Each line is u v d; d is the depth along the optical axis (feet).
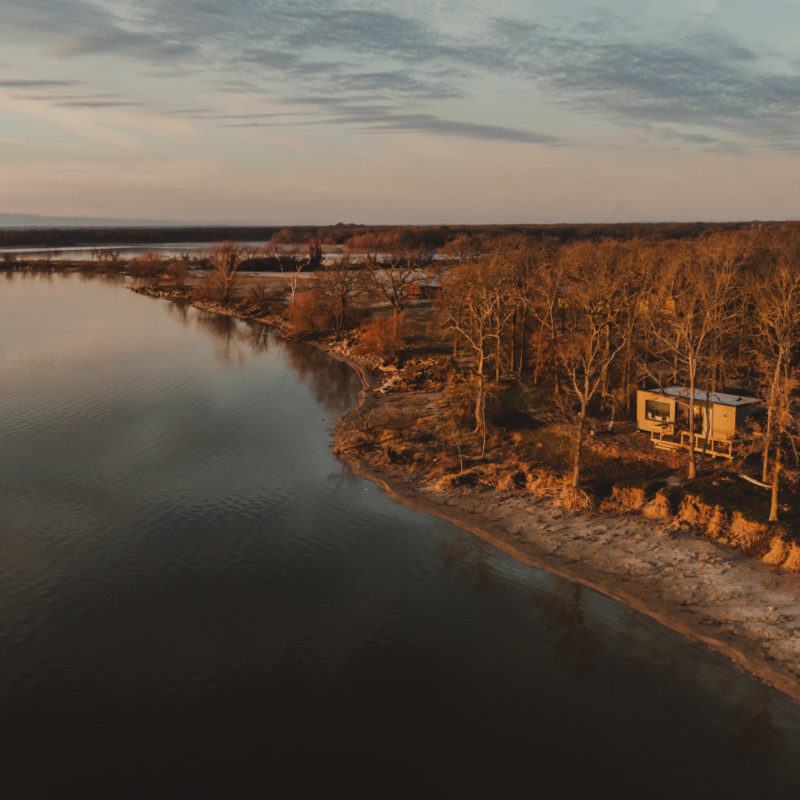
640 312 212.02
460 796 78.89
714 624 107.76
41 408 230.07
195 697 95.04
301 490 165.89
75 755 84.64
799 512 130.41
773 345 173.17
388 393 245.86
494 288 245.45
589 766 83.20
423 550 136.56
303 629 110.93
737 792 78.95
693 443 147.84
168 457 187.52
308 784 80.64
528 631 110.22
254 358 318.86
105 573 127.44
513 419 200.23
